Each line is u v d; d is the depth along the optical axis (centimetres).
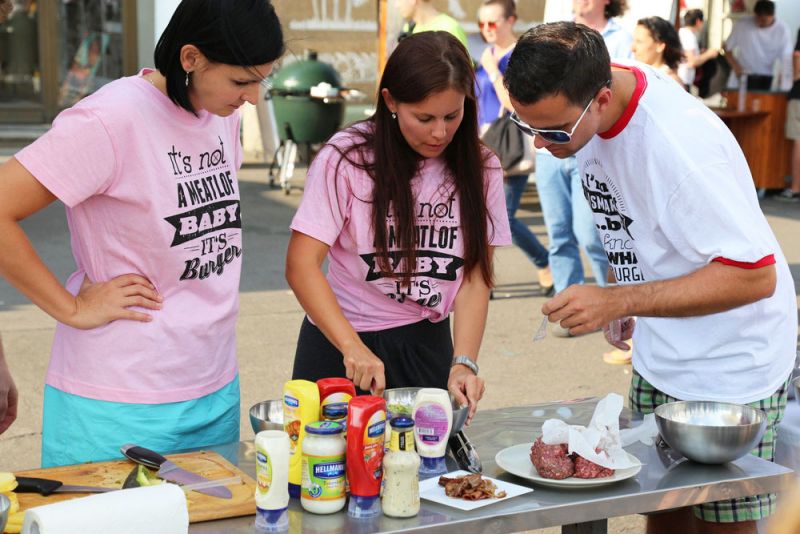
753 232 241
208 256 254
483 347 600
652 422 263
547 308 243
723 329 260
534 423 272
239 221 266
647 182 252
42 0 1329
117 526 189
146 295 244
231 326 266
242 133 1257
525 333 630
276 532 202
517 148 650
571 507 217
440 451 238
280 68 1020
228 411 267
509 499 221
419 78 243
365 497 210
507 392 524
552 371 562
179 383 252
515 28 1106
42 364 547
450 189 269
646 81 256
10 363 545
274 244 852
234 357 273
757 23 1099
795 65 1062
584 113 244
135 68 1352
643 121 251
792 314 271
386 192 263
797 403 282
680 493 227
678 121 248
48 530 184
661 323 272
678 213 246
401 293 273
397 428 213
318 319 266
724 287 241
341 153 265
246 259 799
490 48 666
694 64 1098
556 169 623
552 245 645
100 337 245
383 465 212
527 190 1134
